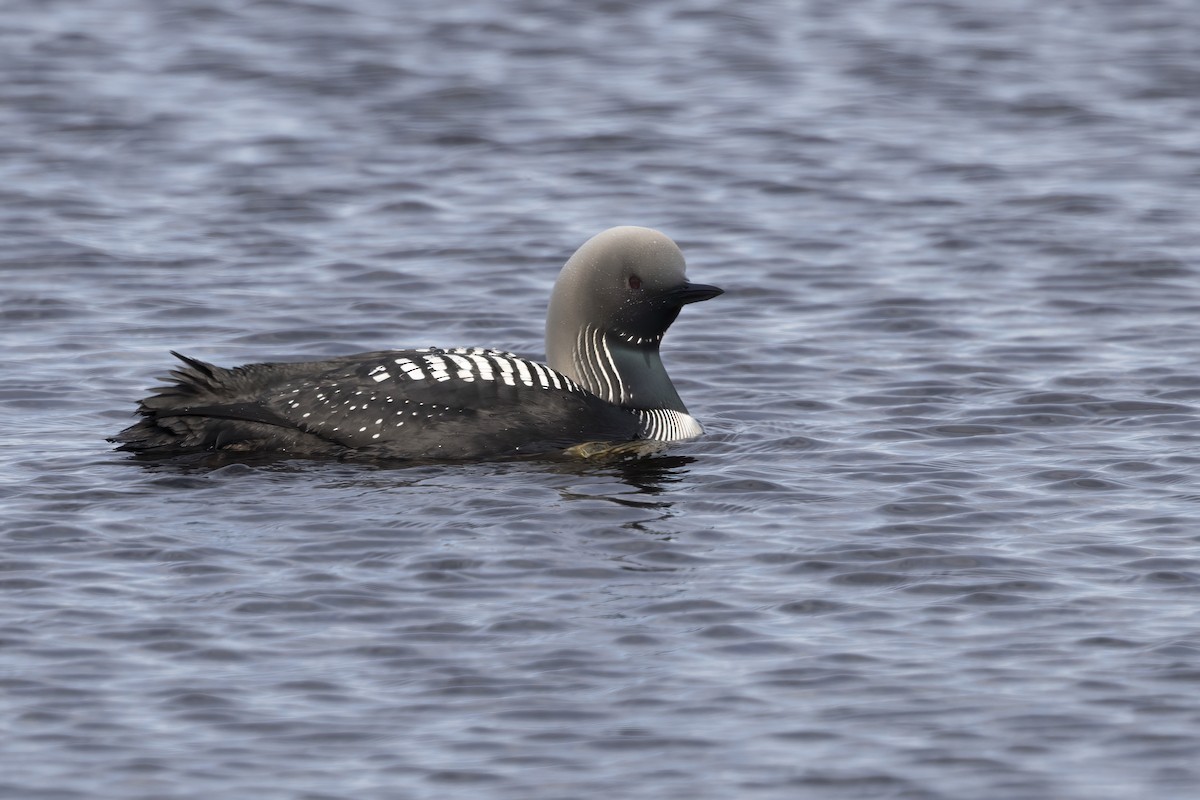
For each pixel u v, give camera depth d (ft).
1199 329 57.93
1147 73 87.40
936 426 49.32
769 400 51.88
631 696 33.58
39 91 82.28
